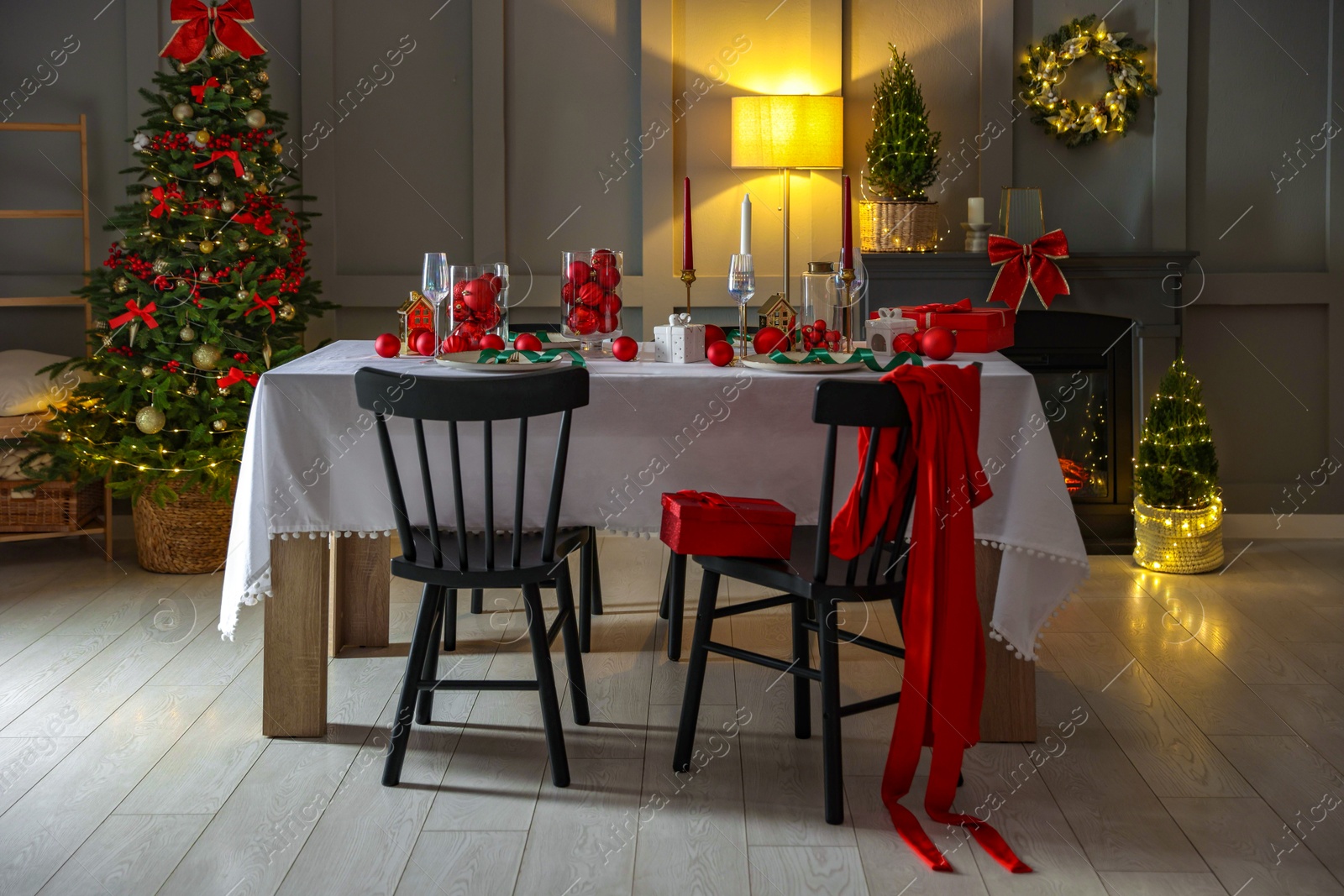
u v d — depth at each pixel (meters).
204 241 3.63
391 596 3.52
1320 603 3.46
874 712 2.60
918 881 1.89
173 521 3.73
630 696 2.69
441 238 4.44
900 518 2.12
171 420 3.72
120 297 3.71
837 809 2.08
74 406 3.73
